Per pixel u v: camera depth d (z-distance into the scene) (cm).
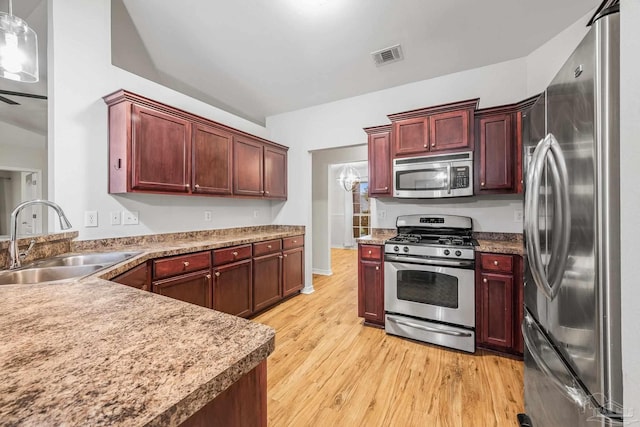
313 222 507
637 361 65
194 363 53
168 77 306
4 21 154
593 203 78
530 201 114
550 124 110
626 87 69
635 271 66
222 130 294
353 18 232
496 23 224
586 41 82
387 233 317
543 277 110
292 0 216
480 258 221
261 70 303
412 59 272
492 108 239
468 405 161
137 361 54
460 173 247
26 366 51
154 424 40
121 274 156
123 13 237
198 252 231
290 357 215
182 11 232
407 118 270
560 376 98
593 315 78
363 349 227
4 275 134
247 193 325
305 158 382
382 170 289
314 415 154
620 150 71
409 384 181
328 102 362
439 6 214
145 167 222
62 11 202
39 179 493
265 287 308
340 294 379
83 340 62
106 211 224
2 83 334
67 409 40
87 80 214
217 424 58
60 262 171
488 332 219
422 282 241
